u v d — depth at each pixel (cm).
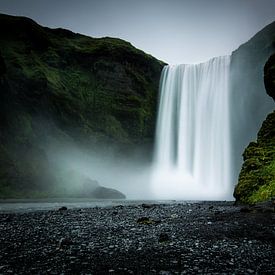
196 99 8494
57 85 7662
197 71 8675
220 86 8100
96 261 966
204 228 1527
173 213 2266
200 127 8281
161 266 912
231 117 7875
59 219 1945
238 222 1683
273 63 4488
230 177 7719
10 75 6800
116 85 8631
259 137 3756
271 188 2720
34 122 6575
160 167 8538
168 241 1242
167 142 8662
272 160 3212
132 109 8469
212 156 8006
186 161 8319
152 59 9406
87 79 8500
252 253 1052
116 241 1255
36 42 8362
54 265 921
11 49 7688
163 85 9194
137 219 1914
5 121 5903
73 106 7631
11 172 5206
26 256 1024
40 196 5116
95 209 2702
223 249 1108
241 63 7606
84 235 1390
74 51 8756
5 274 834
